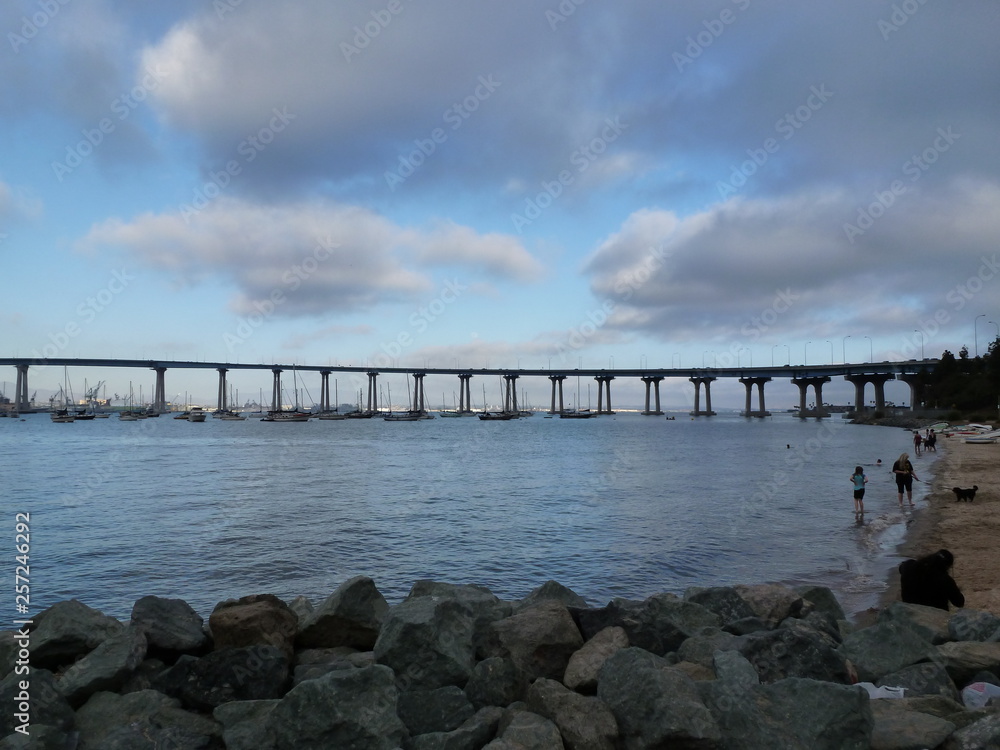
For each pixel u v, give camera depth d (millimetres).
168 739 5703
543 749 5230
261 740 5547
